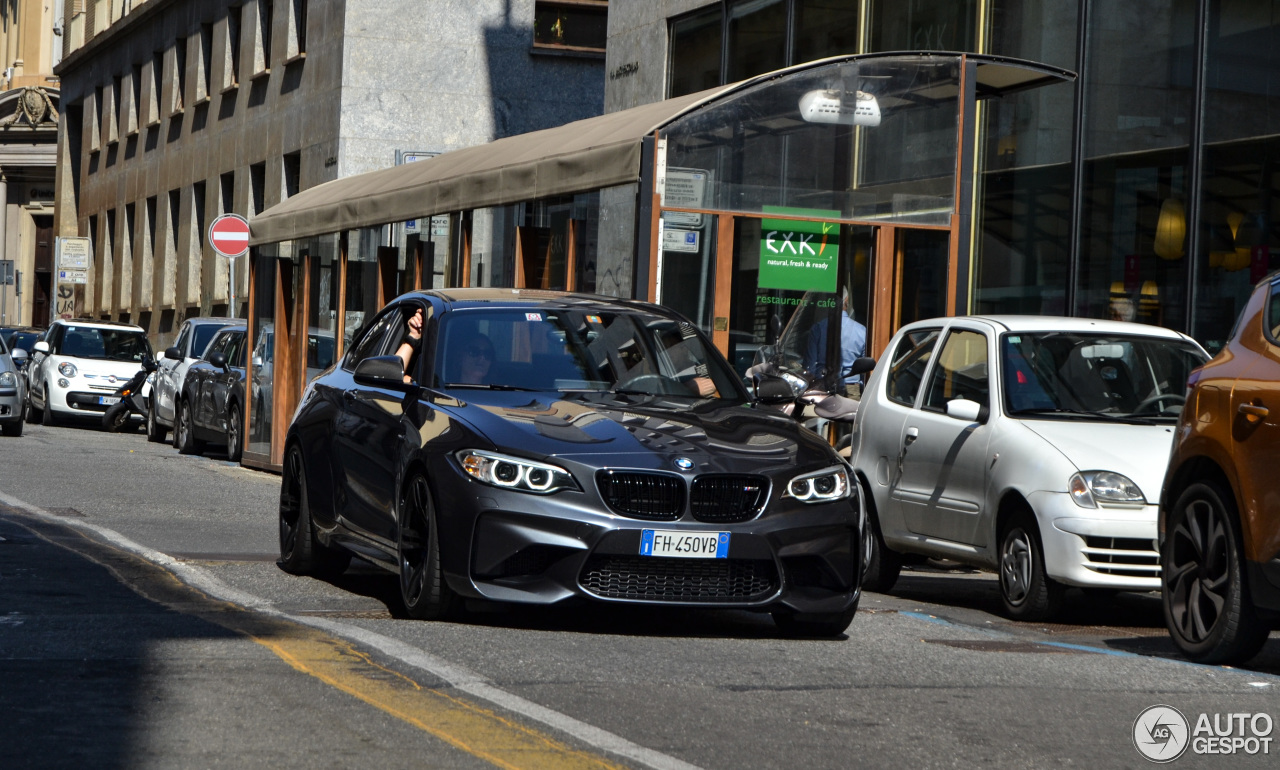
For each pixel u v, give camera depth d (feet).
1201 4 55.93
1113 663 27.68
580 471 27.96
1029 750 20.11
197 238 155.74
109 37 181.68
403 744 19.16
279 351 71.87
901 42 70.49
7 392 90.02
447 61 118.93
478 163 56.80
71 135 203.51
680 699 22.57
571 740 19.66
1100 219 59.98
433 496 28.99
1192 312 55.77
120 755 18.22
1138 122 58.49
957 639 30.50
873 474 40.86
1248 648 27.71
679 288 47.93
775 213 49.24
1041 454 34.83
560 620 30.78
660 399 32.24
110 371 109.19
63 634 26.27
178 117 160.15
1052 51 62.59
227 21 146.20
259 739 19.21
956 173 51.52
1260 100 53.52
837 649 28.35
